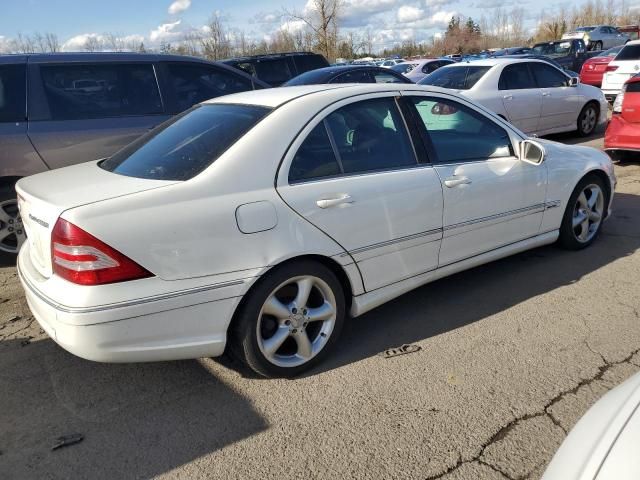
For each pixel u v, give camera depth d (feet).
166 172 9.59
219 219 8.96
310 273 9.98
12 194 16.15
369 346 11.29
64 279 8.45
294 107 10.33
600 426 5.77
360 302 10.87
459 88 28.76
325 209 10.00
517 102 29.14
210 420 9.16
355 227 10.41
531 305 12.75
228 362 10.85
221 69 19.76
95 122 16.83
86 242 8.17
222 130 10.20
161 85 18.17
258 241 9.29
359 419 9.02
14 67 16.21
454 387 9.73
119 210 8.41
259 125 9.93
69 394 10.00
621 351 10.66
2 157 15.62
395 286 11.43
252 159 9.53
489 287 13.83
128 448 8.58
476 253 12.87
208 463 8.20
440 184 11.73
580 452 5.53
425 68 54.19
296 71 40.83
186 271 8.76
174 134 11.05
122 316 8.34
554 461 5.72
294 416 9.17
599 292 13.28
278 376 10.13
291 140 9.99
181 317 8.82
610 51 61.31
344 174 10.55
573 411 8.96
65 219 8.28
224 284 9.06
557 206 14.69
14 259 16.99
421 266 11.78
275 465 8.10
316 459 8.18
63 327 8.34
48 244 8.67
